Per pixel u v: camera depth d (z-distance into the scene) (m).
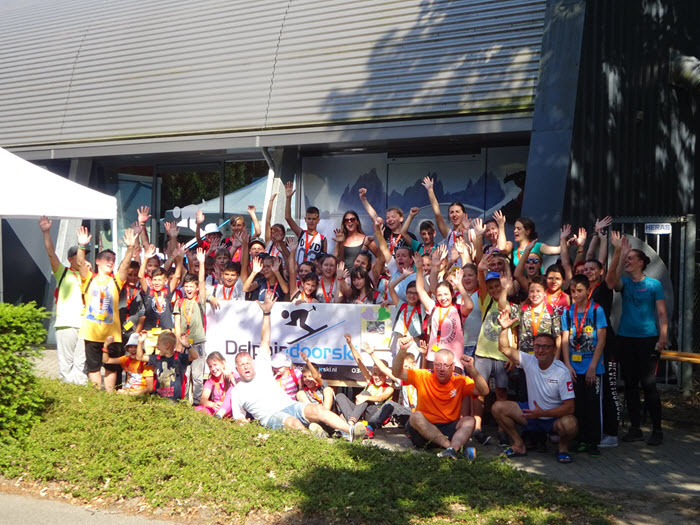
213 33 14.10
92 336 9.48
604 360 8.07
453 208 9.65
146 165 15.30
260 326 9.43
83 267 9.98
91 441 7.20
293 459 6.73
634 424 8.28
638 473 7.07
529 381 7.73
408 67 11.80
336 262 9.73
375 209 12.94
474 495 5.99
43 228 9.80
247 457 6.84
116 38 15.27
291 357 9.20
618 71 10.98
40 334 7.68
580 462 7.46
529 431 7.84
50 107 15.34
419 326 8.70
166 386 9.16
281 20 13.41
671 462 7.46
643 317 8.19
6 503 6.18
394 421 8.88
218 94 13.51
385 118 11.73
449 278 8.73
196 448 7.07
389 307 8.90
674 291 10.47
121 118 14.38
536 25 10.91
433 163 12.45
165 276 9.56
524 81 10.71
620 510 5.99
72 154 14.83
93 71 15.12
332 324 9.07
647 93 11.41
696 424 9.01
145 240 11.35
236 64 13.53
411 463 6.78
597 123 10.57
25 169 9.60
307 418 8.09
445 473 6.50
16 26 17.30
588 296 7.91
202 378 9.55
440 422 7.70
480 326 8.50
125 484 6.39
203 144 13.39
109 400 8.59
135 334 9.30
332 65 12.55
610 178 10.70
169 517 5.88
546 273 8.15
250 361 8.29
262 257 10.08
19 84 15.98
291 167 13.52
